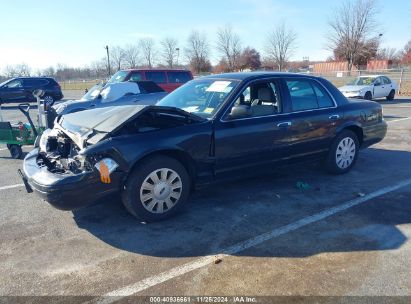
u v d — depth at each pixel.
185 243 3.71
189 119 4.36
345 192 5.09
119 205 4.71
